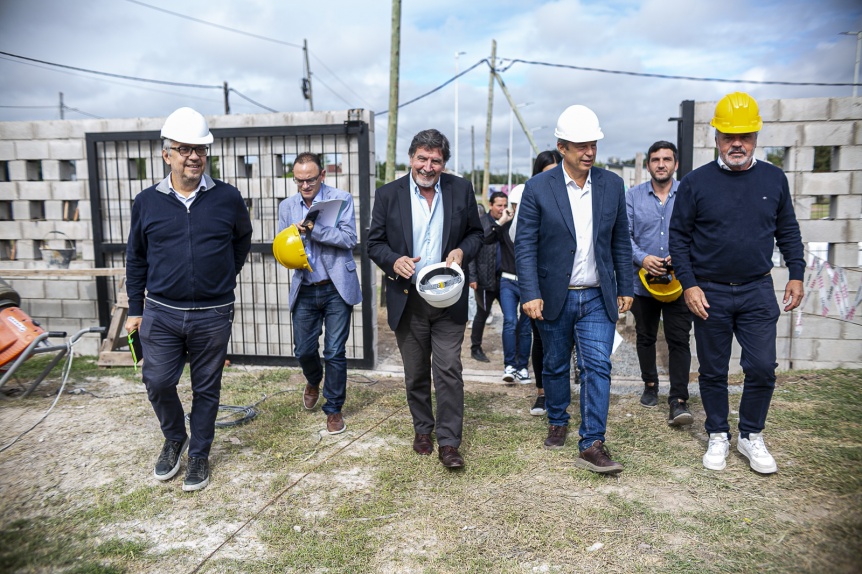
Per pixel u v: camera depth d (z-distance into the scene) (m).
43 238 6.89
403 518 3.15
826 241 5.57
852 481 3.40
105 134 6.44
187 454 3.87
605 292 3.64
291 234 4.11
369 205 6.09
